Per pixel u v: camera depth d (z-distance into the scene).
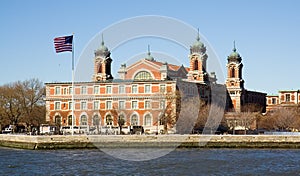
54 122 148.00
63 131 128.50
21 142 103.62
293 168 68.19
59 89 157.75
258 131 141.25
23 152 92.75
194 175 60.78
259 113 168.25
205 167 68.19
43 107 154.88
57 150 97.62
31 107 149.38
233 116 149.50
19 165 70.00
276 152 94.31
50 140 99.88
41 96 154.12
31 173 61.84
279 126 157.62
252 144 104.44
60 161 75.31
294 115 162.00
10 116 147.12
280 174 62.34
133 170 64.50
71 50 88.19
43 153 90.44
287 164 72.75
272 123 159.62
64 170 64.56
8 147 106.56
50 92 158.12
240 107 188.50
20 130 153.25
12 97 146.88
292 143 104.56
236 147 104.19
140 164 71.06
